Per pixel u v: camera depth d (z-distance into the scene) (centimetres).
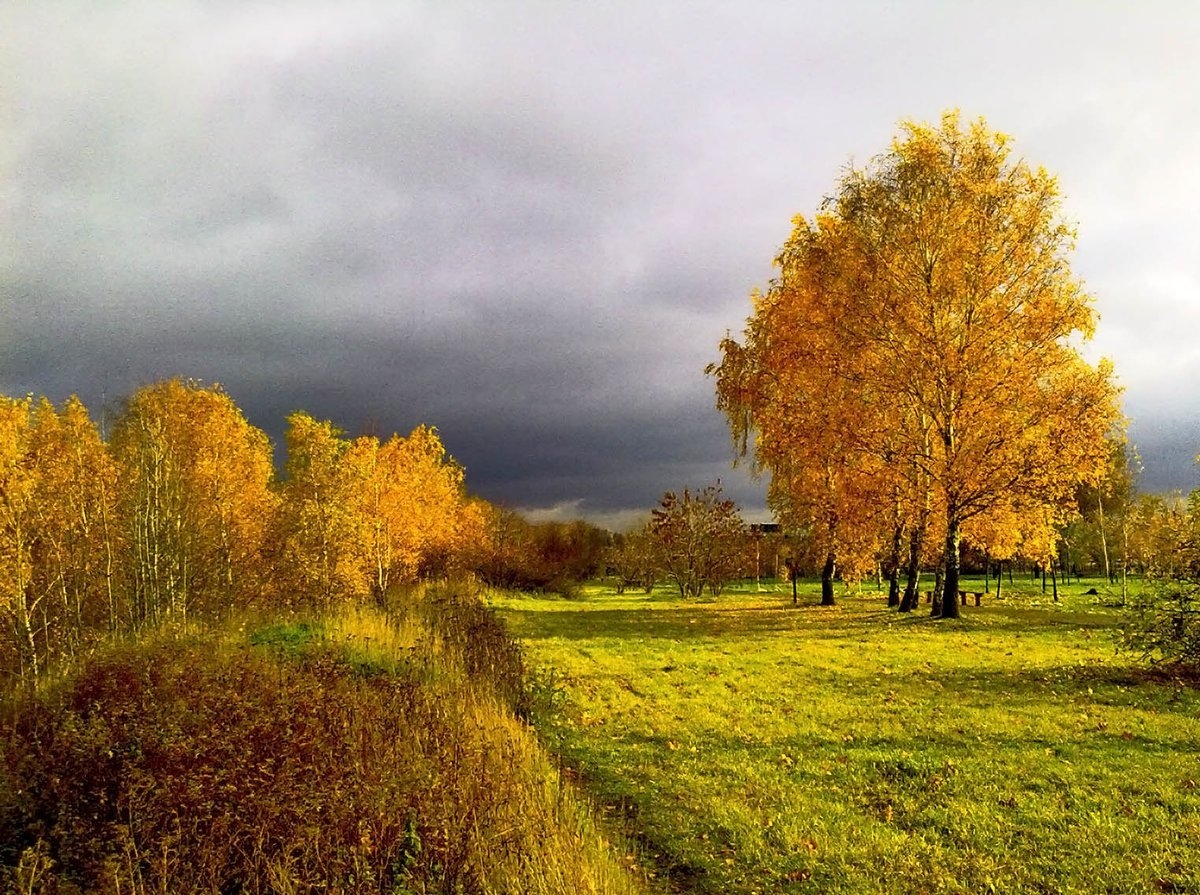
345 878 569
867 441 2430
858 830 771
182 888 571
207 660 1227
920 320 2400
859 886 657
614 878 621
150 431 2914
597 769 1002
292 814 627
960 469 2359
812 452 2538
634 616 3112
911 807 827
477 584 4050
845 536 2675
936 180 2464
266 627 1775
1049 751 1008
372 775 697
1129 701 1290
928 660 1773
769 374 2927
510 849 613
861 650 1964
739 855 730
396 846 605
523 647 2062
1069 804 816
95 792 711
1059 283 2336
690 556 4803
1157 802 814
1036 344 2297
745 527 4828
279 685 998
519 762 830
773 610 3350
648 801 881
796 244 2928
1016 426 2297
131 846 600
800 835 766
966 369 2339
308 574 2684
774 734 1138
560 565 6775
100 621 2988
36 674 1593
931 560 3055
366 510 3155
